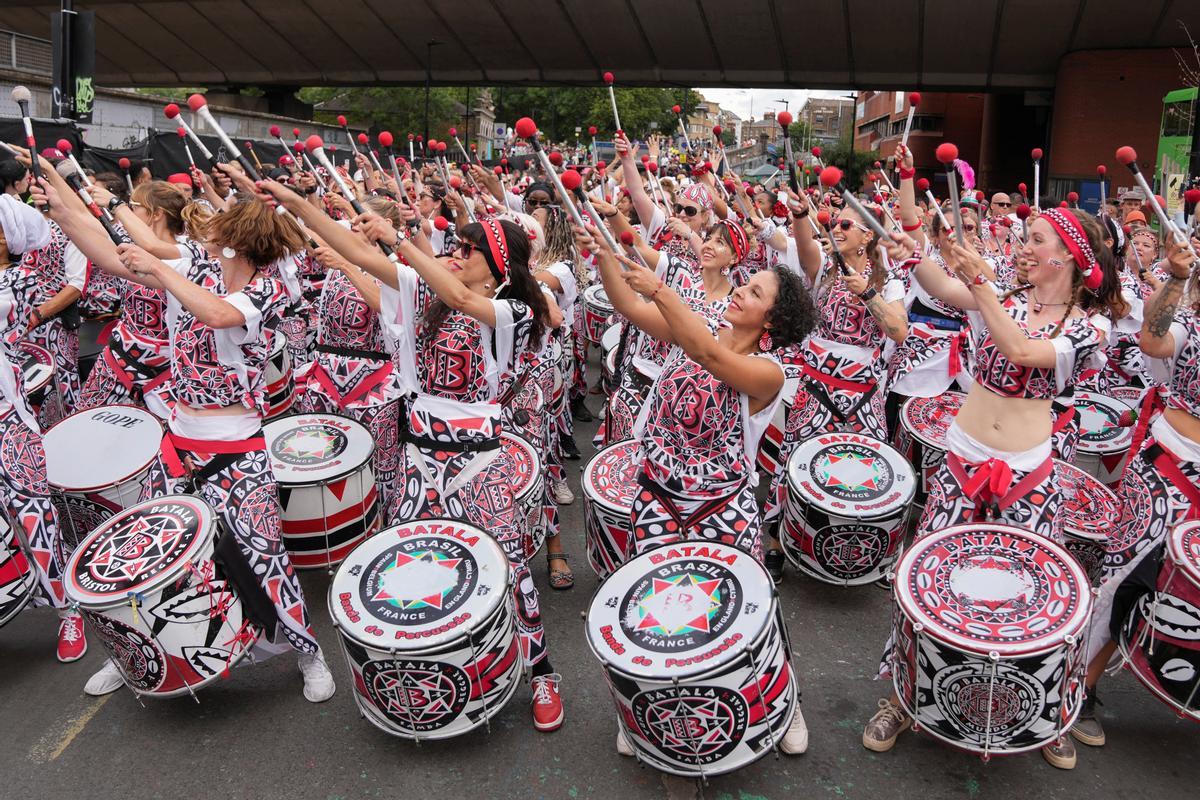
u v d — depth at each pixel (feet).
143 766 10.12
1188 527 9.84
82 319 18.89
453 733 9.91
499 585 9.70
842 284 14.80
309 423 14.43
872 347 14.93
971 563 9.77
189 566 9.83
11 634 12.90
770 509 15.35
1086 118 73.61
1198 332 10.09
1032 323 10.42
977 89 82.99
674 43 83.05
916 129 128.88
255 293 10.54
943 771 10.29
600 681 11.98
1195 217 12.44
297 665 12.21
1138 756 10.62
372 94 147.64
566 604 14.07
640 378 16.38
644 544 10.12
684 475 9.88
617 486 12.98
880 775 10.20
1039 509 10.31
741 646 8.76
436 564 9.97
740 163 96.22
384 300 10.64
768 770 10.25
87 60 25.99
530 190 22.20
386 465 15.16
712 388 9.56
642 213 18.11
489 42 91.09
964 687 9.17
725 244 13.61
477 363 10.46
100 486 12.44
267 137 88.99
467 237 10.52
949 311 18.15
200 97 9.79
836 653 12.87
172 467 10.73
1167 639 9.71
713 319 12.89
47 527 11.56
